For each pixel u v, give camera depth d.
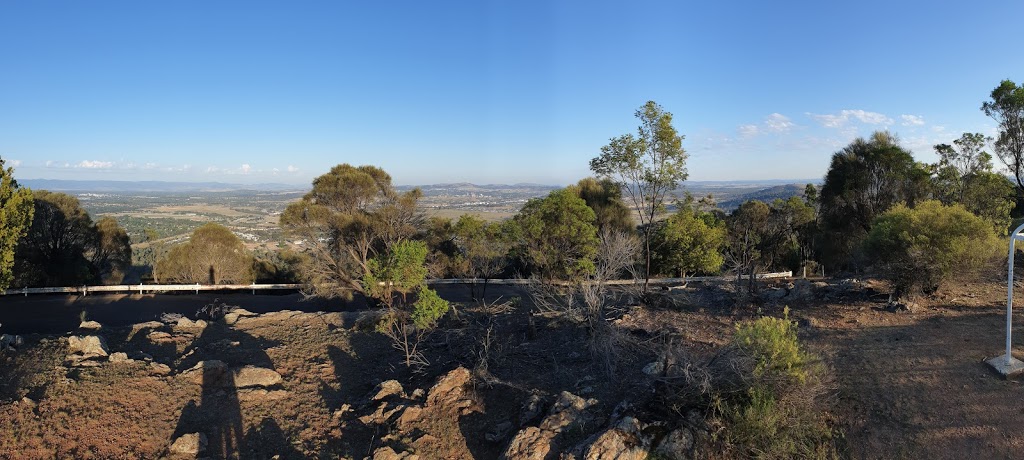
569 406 11.64
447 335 18.03
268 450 11.13
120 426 11.20
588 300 16.30
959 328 13.37
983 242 14.63
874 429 10.02
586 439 10.37
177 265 35.62
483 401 13.09
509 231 25.59
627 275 31.59
